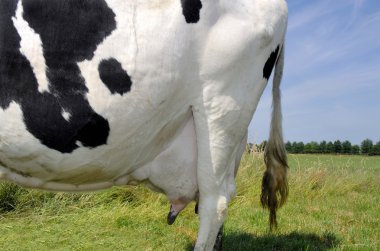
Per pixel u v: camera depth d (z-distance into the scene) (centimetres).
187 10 226
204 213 257
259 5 258
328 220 510
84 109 210
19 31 202
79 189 244
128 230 439
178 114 242
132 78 215
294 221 497
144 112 224
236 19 243
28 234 419
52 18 205
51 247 388
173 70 225
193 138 254
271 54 269
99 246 391
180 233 430
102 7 210
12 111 204
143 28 216
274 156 312
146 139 235
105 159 227
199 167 254
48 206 489
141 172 251
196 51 234
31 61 203
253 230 453
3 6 203
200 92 242
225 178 264
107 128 218
